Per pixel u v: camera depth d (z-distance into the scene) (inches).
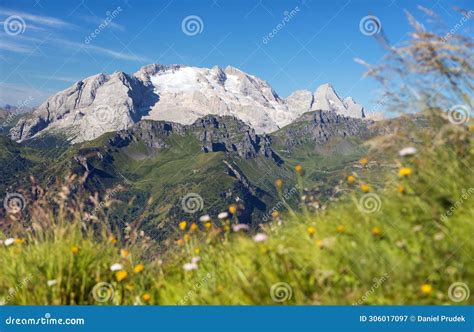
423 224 183.6
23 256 243.9
